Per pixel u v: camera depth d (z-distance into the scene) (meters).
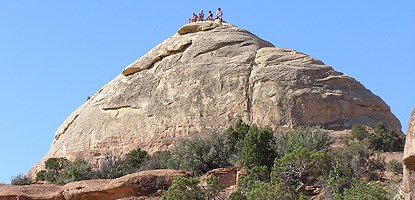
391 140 46.03
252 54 58.28
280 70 55.69
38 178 48.44
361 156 37.16
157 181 38.19
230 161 40.75
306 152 31.34
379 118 54.34
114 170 45.47
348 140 46.75
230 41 59.75
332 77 55.50
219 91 55.78
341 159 36.81
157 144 53.56
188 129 53.75
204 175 38.09
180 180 29.45
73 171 45.00
